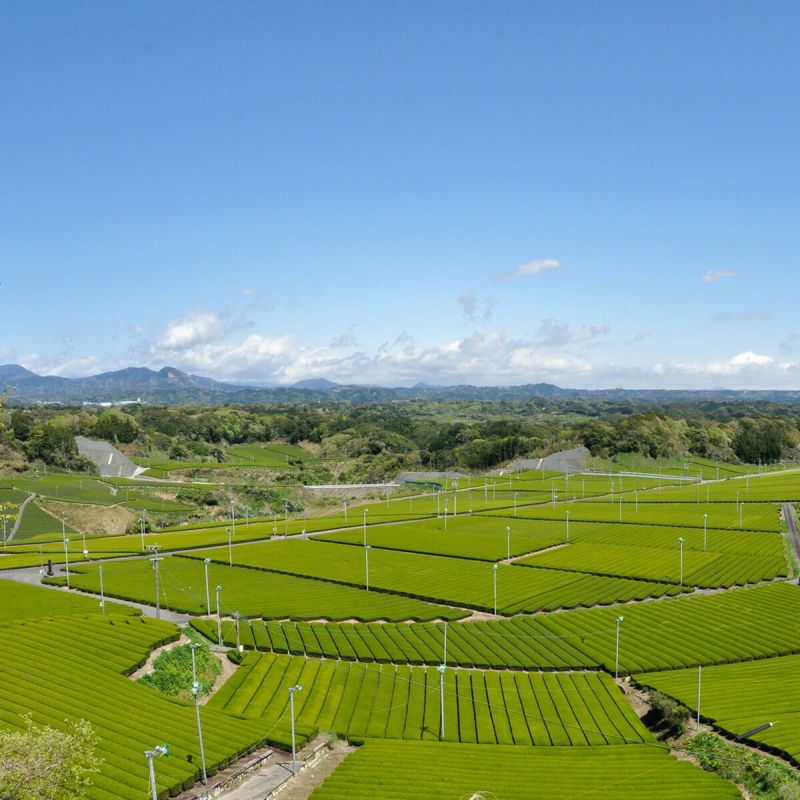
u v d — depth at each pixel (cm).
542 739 8000
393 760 7194
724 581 13925
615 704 8806
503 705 8769
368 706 8644
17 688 7688
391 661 10094
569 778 6875
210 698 8750
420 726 8244
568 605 12612
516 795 6462
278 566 15325
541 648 10562
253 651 10125
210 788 6431
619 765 7225
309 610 12200
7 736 5003
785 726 7912
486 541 17825
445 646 10119
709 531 18575
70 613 11112
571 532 18950
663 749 7738
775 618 11688
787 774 6931
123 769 6462
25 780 4888
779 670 9669
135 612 11456
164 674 8906
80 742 5397
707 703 8562
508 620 11831
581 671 9894
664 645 10619
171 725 7494
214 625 11119
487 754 7456
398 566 15400
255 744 7388
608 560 15738
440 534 18850
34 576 14225
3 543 18038
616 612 12131
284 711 8275
